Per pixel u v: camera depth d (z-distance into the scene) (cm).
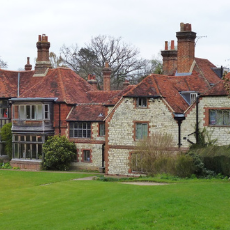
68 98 4338
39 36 5028
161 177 3045
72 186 2808
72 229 1744
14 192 2684
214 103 3256
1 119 4734
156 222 1758
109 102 3931
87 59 6769
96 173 3878
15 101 4356
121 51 6669
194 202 1991
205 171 3030
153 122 3491
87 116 4162
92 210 2008
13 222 1905
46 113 4228
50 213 2019
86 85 4819
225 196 2092
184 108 3544
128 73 6638
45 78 4616
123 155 3609
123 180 3081
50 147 4097
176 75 4094
